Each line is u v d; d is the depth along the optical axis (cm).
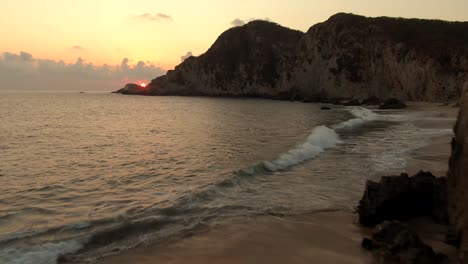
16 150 1909
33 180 1250
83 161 1589
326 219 845
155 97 11981
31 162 1576
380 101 6700
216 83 11950
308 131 2598
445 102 5453
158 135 2506
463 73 5578
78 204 980
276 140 2141
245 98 10675
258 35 11600
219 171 1343
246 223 822
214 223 823
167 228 796
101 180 1241
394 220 724
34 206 966
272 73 10725
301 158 1520
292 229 786
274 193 1046
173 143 2102
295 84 9538
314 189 1081
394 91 6944
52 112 5084
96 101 9038
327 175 1242
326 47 8488
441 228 736
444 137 2045
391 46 6988
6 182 1223
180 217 862
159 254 674
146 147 1969
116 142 2186
